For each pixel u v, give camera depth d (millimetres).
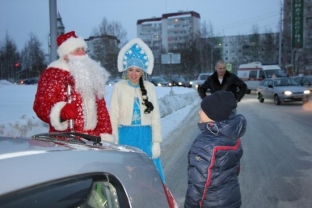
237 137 2426
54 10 8242
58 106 2559
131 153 1845
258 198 4418
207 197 2398
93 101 2871
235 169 2461
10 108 11781
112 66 60719
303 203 4234
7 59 71125
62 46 2852
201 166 2344
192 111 16375
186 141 8359
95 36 67125
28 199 1172
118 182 1557
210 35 82375
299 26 54781
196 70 73938
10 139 1769
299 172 5539
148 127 3641
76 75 2748
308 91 18719
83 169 1428
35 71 70500
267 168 5801
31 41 69562
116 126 3598
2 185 1140
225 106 2375
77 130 2756
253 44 84188
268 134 9289
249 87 30734
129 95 3588
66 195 1299
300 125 10844
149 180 1774
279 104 18719
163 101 14750
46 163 1340
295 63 60281
